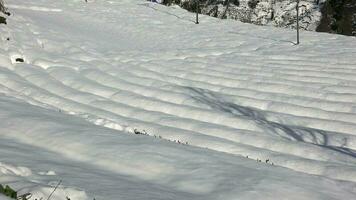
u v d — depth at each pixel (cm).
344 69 1457
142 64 1504
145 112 1017
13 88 1112
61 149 647
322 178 602
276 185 543
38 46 1542
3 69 1249
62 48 1582
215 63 1565
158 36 2009
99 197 435
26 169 484
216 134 888
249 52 1753
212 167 594
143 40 1917
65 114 878
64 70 1333
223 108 1085
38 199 387
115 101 1116
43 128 723
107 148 643
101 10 2477
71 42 1672
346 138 891
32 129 718
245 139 858
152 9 2634
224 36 2045
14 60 1345
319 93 1209
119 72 1384
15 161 536
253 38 2014
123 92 1170
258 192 514
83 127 752
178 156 630
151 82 1293
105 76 1314
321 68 1479
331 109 1096
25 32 1655
